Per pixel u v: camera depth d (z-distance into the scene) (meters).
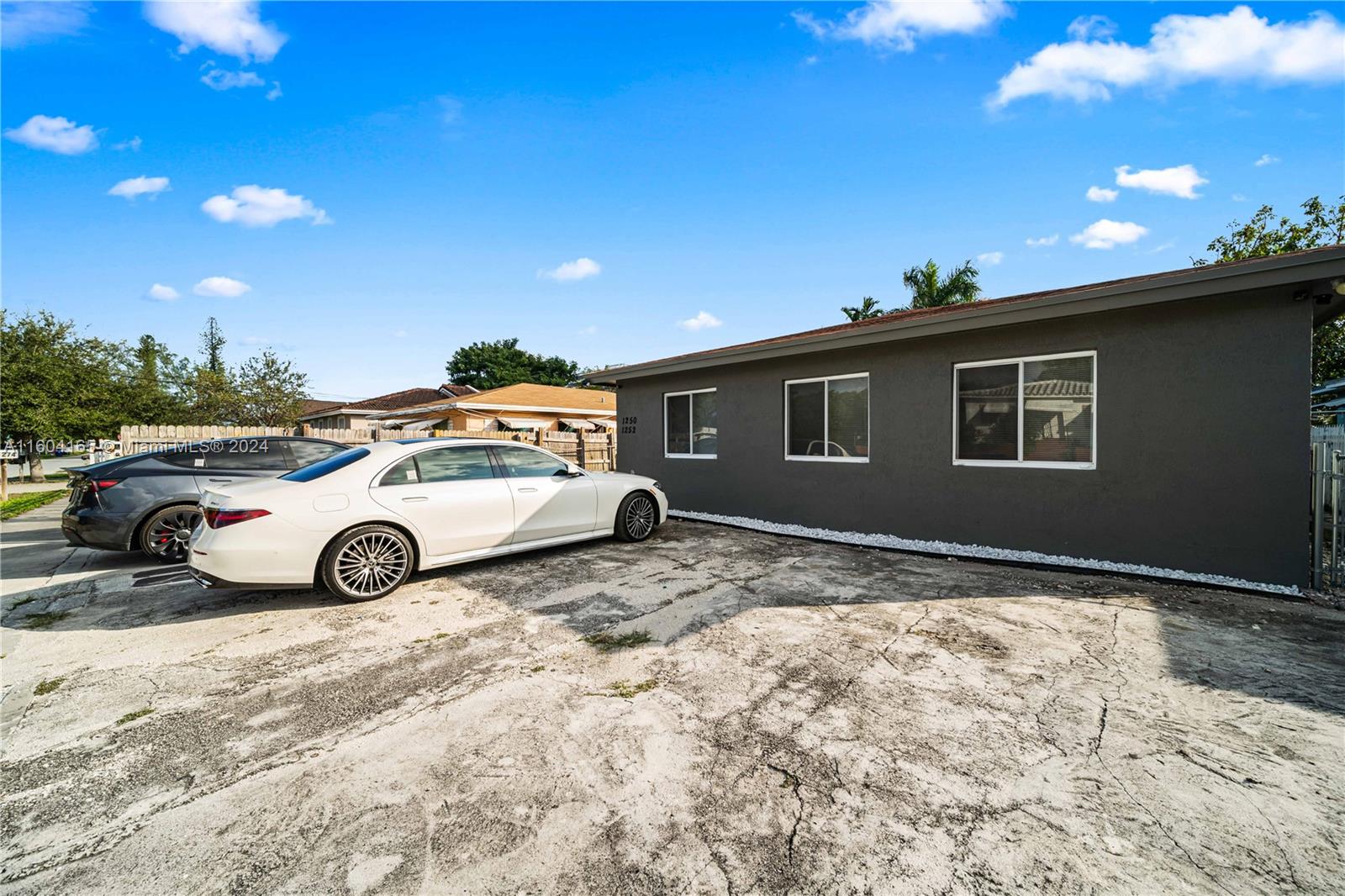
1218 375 5.00
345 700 3.12
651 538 7.26
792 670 3.38
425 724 2.85
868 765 2.44
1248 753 2.49
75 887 1.85
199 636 4.12
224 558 4.32
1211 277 4.64
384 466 5.12
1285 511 4.77
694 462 9.42
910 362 6.81
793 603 4.62
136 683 3.38
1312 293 4.61
